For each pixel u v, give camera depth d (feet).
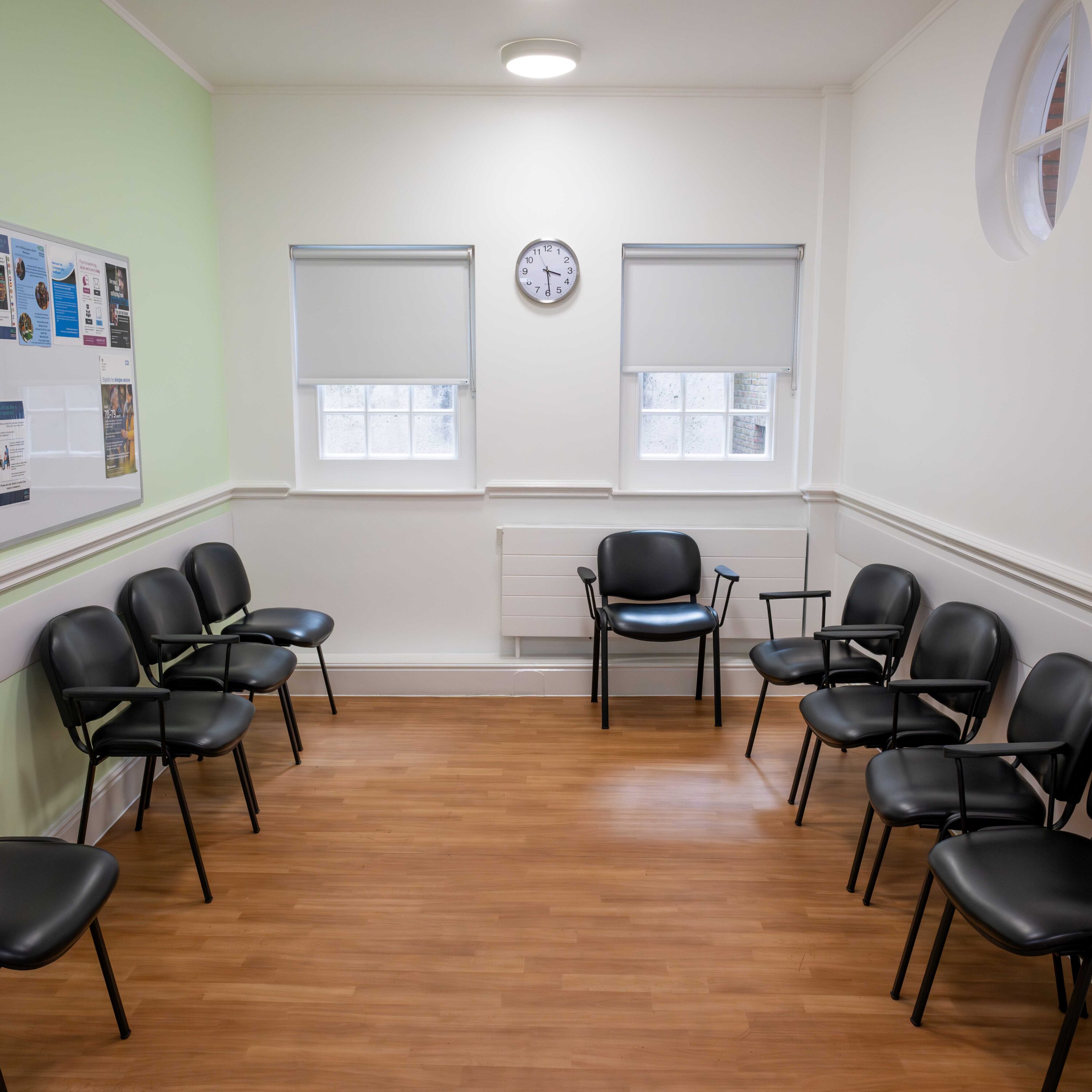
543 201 13.56
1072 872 6.31
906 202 11.52
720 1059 6.59
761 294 13.94
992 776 7.81
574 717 13.42
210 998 7.22
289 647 12.88
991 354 9.44
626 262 13.82
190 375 12.52
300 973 7.54
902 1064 6.56
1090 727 6.92
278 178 13.44
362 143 13.38
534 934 8.09
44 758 8.93
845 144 13.37
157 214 11.40
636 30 11.09
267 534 14.29
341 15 10.58
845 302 13.74
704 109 13.39
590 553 14.14
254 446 14.10
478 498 14.24
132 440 10.66
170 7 10.32
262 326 13.80
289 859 9.36
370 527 14.29
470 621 14.58
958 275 10.14
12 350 8.19
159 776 11.37
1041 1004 7.22
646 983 7.43
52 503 8.89
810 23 10.90
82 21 9.48
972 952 7.87
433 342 13.96
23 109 8.38
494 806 10.56
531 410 14.07
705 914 8.41
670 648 14.52
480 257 13.65
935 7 10.46
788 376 14.28
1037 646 8.58
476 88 13.24
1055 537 8.32
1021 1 8.79
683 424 14.49
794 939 8.04
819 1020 7.00
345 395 14.34
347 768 11.62
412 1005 7.15
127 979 7.45
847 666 10.84
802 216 13.69
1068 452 8.09
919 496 11.20
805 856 9.46
